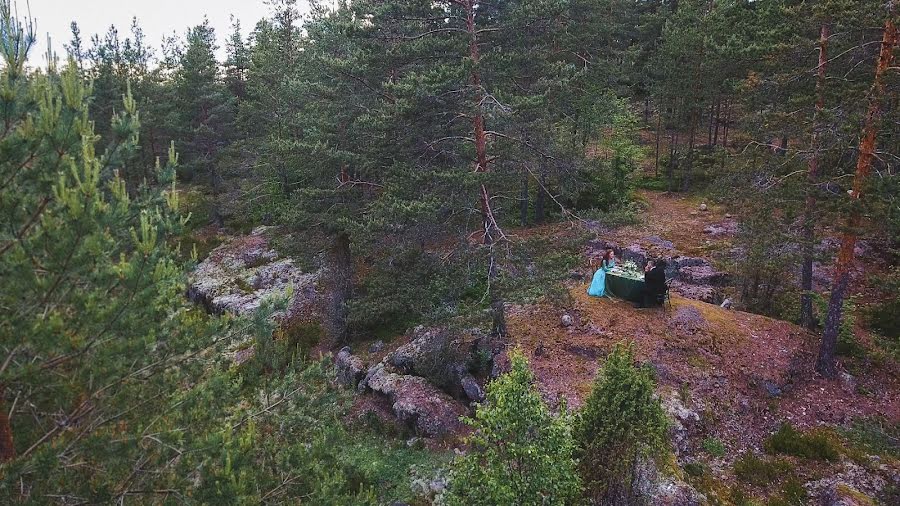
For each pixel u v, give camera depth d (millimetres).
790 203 15164
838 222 14336
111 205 5516
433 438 14609
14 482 4949
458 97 14281
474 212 15664
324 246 20438
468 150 15227
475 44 14359
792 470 11852
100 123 33344
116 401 6059
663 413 9164
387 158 17562
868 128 12914
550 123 15664
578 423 9297
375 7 14516
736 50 19891
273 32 32250
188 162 38719
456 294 15219
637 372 9219
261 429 8031
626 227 25938
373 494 7746
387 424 15562
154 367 6484
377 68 15727
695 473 11625
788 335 16078
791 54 15492
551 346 15617
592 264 21328
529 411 8188
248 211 32000
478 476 8531
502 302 16031
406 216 14328
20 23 5539
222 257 30078
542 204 26609
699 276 20531
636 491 9141
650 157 36469
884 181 12508
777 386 14297
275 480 7000
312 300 24391
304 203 19922
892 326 16578
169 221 6625
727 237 23672
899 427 12953
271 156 26109
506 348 15898
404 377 16953
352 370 18812
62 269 5031
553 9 13328
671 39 29156
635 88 42938
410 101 14000
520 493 7957
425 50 14047
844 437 12859
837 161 14922
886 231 13531
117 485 5832
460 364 16219
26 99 5410
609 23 30219
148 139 39156
